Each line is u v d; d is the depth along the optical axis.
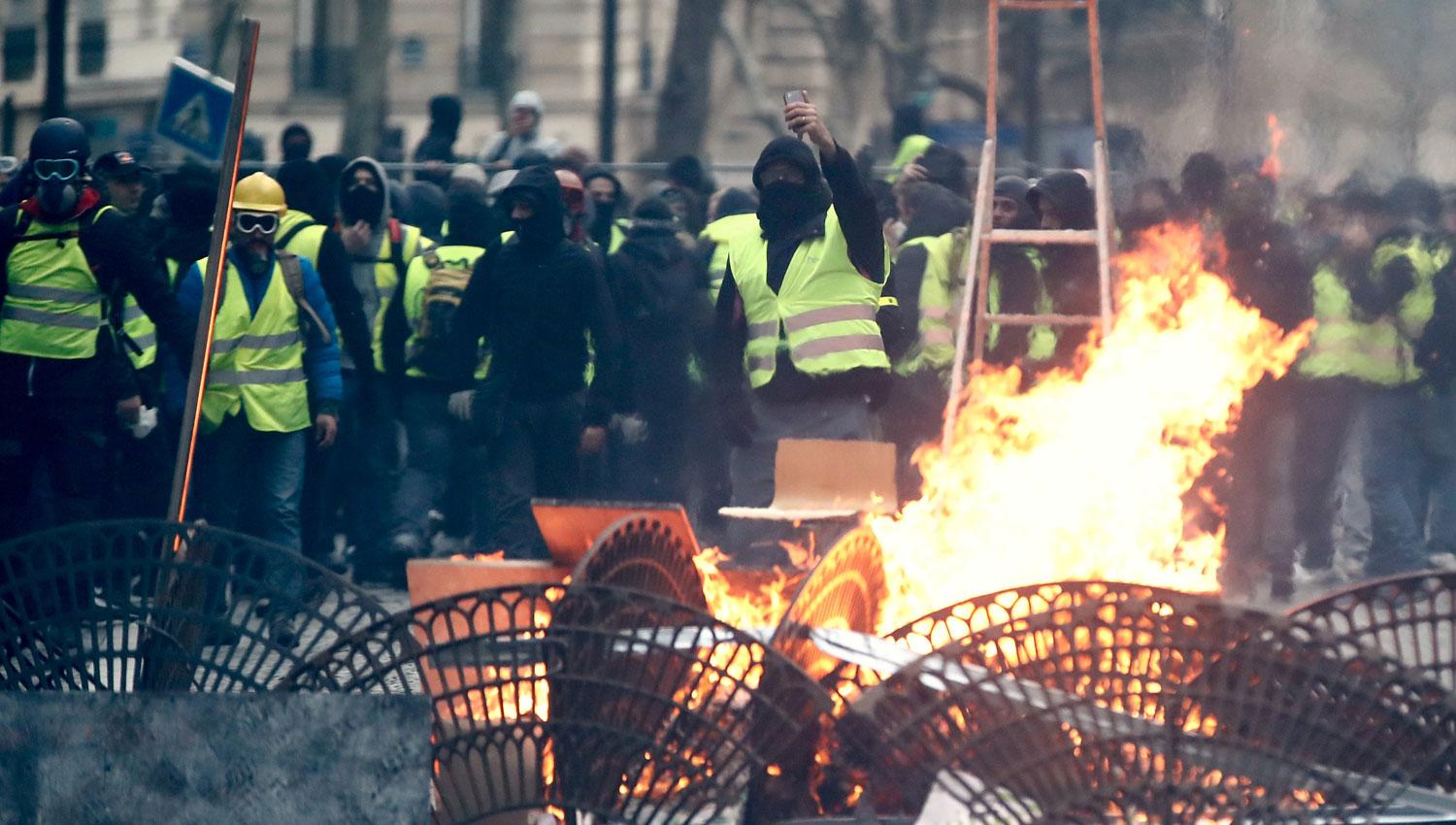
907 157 44.81
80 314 28.94
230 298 31.88
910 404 34.84
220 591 18.36
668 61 86.69
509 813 17.00
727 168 46.34
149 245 35.94
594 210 41.78
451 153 49.72
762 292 26.53
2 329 28.78
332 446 34.66
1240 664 15.31
